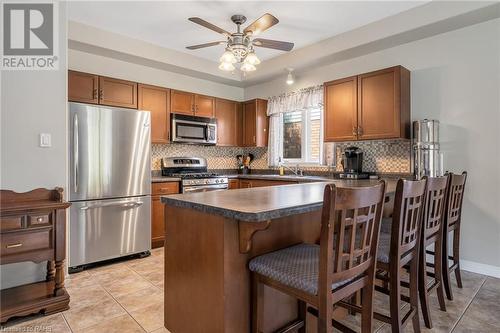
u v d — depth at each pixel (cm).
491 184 278
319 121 440
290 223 173
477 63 285
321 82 421
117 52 358
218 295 142
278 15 305
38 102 249
